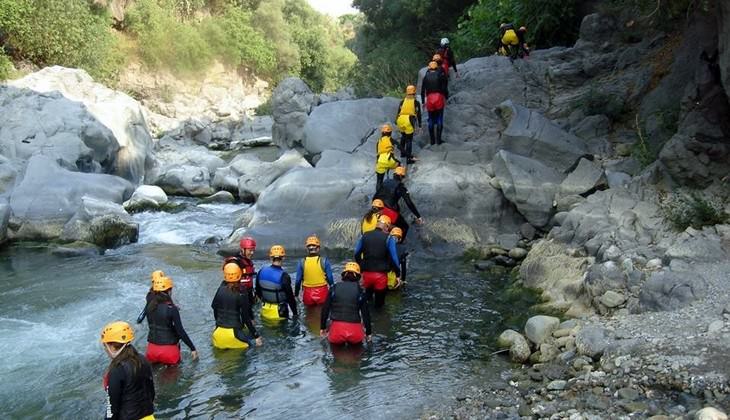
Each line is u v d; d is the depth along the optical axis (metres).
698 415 5.64
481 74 16.91
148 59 43.12
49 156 16.44
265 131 32.69
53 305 9.98
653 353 6.94
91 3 37.44
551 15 19.06
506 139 13.27
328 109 15.99
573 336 7.88
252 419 6.73
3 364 8.00
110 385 5.26
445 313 9.38
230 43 49.97
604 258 9.46
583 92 15.51
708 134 10.52
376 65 31.30
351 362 7.97
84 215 13.76
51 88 20.73
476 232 12.30
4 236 13.66
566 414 6.19
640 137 12.48
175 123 36.88
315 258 9.65
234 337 8.34
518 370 7.53
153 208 16.36
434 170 13.16
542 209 11.98
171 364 7.92
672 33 15.11
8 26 28.88
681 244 8.95
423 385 7.29
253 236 12.51
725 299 7.62
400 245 10.48
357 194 13.05
